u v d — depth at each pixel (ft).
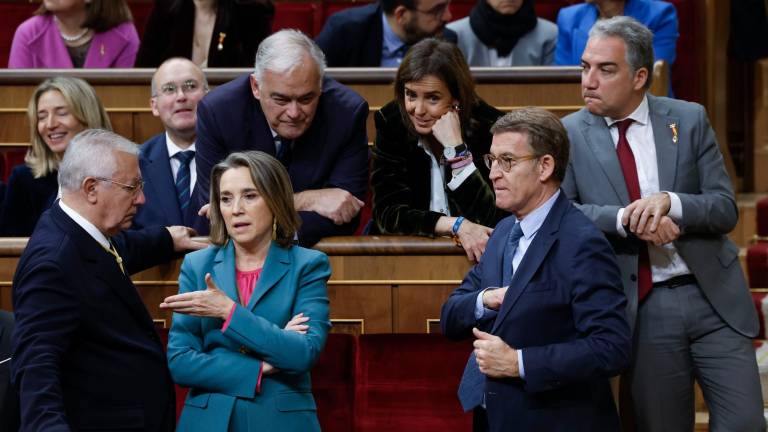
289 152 39.55
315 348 31.83
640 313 35.68
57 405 29.45
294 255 33.30
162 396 32.30
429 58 38.63
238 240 32.73
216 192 33.45
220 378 31.81
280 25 63.10
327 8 63.57
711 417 35.73
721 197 35.42
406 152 39.78
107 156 32.09
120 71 50.83
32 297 30.50
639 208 34.27
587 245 30.73
